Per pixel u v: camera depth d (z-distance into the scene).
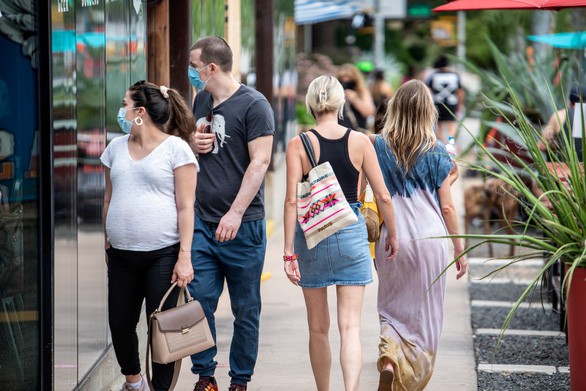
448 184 13.13
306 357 16.59
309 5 51.69
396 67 69.12
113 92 14.30
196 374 14.43
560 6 16.84
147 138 12.19
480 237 12.42
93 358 13.23
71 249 11.93
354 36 73.12
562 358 16.66
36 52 10.78
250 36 27.89
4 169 10.49
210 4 21.00
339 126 12.76
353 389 12.41
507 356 16.78
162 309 12.37
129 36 15.38
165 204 12.18
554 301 19.11
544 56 26.84
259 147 12.98
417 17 67.94
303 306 20.70
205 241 13.16
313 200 12.52
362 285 12.82
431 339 13.13
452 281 23.58
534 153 13.12
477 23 48.47
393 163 13.02
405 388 13.00
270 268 24.95
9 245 10.64
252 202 13.26
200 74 13.09
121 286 12.41
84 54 12.56
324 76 12.87
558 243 12.83
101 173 13.60
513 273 24.53
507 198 26.84
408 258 12.96
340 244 12.62
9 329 10.74
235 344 13.60
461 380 15.27
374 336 18.22
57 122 11.20
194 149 13.16
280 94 33.25
